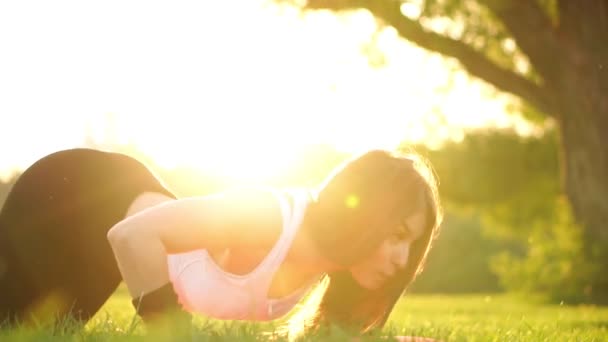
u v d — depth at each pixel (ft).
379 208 12.62
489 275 141.28
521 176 125.90
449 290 140.97
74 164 15.53
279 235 12.88
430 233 13.09
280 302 13.57
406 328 17.61
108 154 15.85
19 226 15.25
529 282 67.92
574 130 57.93
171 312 12.69
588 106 56.49
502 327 19.58
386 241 12.92
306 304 14.37
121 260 12.76
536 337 16.75
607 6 55.83
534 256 69.72
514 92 59.31
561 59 56.65
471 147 126.62
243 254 13.29
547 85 58.44
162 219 12.78
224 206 12.87
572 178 59.31
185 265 13.71
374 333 13.35
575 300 64.49
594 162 57.47
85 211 15.23
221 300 13.51
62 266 15.20
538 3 56.90
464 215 139.95
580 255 64.39
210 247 13.08
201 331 12.73
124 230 12.69
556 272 66.64
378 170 12.73
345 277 13.79
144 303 12.64
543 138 124.16
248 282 13.23
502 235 134.82
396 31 57.11
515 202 127.34
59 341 12.80
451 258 142.92
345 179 12.81
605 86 56.03
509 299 72.59
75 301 15.40
